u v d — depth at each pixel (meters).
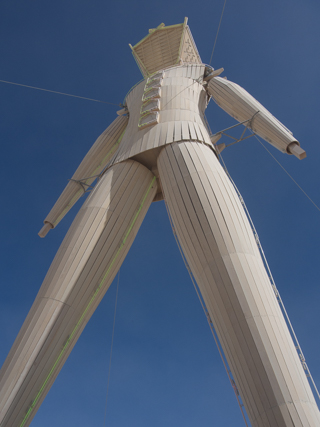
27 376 12.82
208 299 13.36
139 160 18.03
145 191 17.70
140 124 19.03
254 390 11.17
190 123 17.91
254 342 11.60
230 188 15.70
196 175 15.34
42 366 13.20
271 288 13.41
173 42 25.17
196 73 21.61
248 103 18.56
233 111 19.47
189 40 25.30
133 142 18.36
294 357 11.61
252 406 11.20
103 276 15.34
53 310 13.97
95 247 15.32
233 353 12.08
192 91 20.23
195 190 14.92
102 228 15.77
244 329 11.91
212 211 14.30
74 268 14.77
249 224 15.21
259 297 12.48
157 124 18.33
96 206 16.33
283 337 11.88
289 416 10.31
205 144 17.20
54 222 19.45
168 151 16.69
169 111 18.81
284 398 10.60
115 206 16.41
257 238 15.19
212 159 16.44
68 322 14.09
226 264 13.08
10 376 12.73
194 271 14.21
